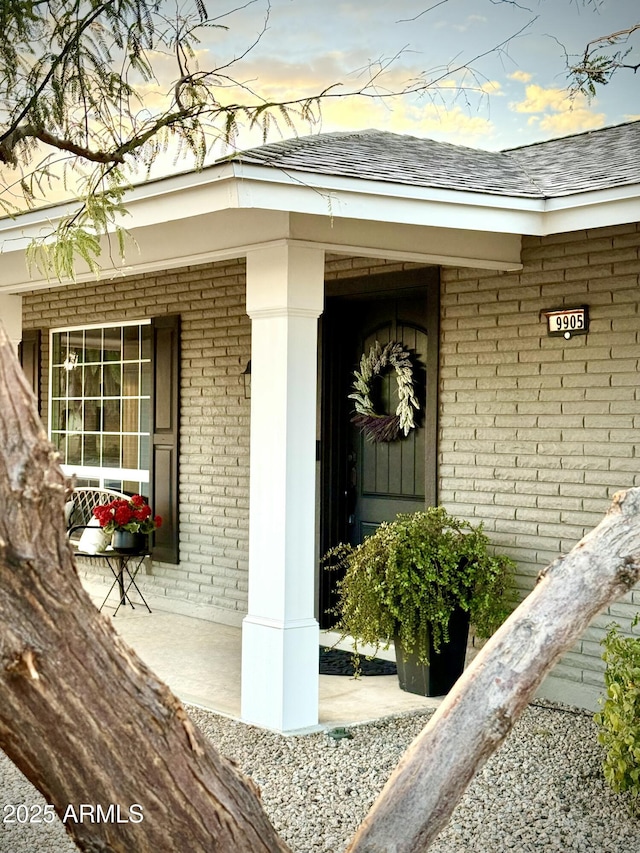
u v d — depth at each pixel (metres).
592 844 4.37
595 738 5.84
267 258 5.84
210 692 6.78
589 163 6.95
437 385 7.38
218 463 9.17
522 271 6.84
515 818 4.66
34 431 1.38
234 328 8.98
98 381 10.59
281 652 5.83
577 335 6.55
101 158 2.62
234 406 8.99
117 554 9.41
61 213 6.35
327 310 8.17
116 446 10.36
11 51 2.53
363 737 5.83
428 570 6.46
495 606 6.62
